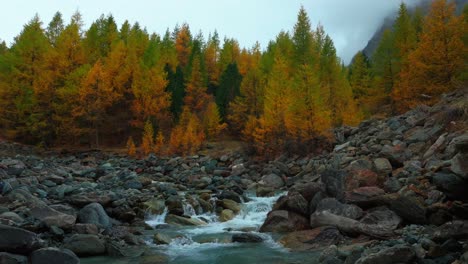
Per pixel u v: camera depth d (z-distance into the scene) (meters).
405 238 10.60
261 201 20.89
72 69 50.47
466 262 7.68
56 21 60.81
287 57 55.06
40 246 10.17
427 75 33.84
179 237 14.09
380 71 49.47
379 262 8.52
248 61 78.19
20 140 47.75
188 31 86.56
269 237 14.06
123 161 39.50
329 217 13.52
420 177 14.88
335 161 22.23
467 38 35.22
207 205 19.73
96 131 47.66
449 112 20.45
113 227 15.70
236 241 13.69
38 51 48.88
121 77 52.47
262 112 49.38
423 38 34.72
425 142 19.64
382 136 22.84
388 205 13.07
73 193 18.75
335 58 54.00
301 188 15.84
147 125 46.03
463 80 30.80
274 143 32.81
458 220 10.92
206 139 51.31
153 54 61.12
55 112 47.59
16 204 14.81
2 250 9.55
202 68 65.69
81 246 11.80
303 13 54.91
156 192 21.95
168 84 59.06
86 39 61.88
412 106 34.38
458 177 11.62
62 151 45.22
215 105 52.50
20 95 46.34
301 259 10.91
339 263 9.70
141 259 11.44
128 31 73.25
